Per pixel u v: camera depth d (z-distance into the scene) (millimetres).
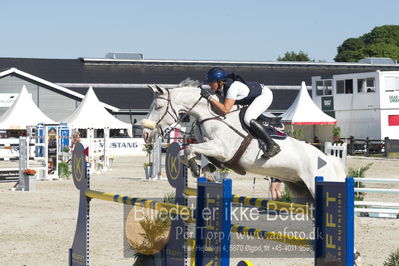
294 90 63188
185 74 64062
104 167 28766
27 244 11164
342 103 46062
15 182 23609
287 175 8977
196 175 8523
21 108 36906
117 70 62906
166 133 9508
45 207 16047
